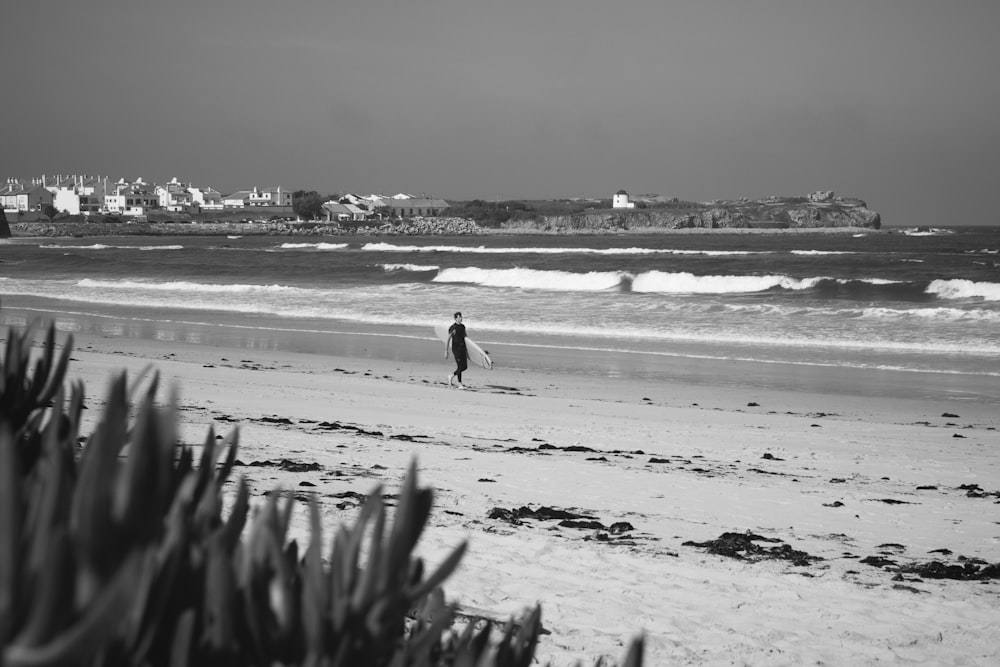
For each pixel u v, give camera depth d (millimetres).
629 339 126625
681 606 24406
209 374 82000
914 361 107500
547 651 19859
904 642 22953
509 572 26172
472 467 45188
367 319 148375
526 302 171375
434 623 4590
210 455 5215
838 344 120500
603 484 43344
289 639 4113
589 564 27797
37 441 6191
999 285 171000
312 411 63812
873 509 41156
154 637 3758
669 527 34938
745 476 48438
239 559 4402
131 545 3096
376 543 4234
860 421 72562
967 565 30547
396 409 68125
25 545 2930
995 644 23203
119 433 3299
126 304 171250
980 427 71438
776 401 82250
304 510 29828
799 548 33125
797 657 21312
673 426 66375
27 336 6605
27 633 2691
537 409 72000
